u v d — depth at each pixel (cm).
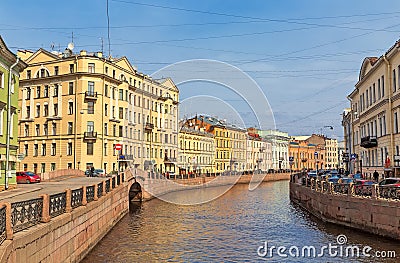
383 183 2306
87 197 1717
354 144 5172
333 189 2394
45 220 1127
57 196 1275
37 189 2589
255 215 2923
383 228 1853
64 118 5116
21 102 5428
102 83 5106
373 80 3978
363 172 4547
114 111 5331
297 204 3697
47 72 5272
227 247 1811
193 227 2372
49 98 5234
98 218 1886
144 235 2098
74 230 1399
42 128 5281
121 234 2122
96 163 5016
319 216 2598
